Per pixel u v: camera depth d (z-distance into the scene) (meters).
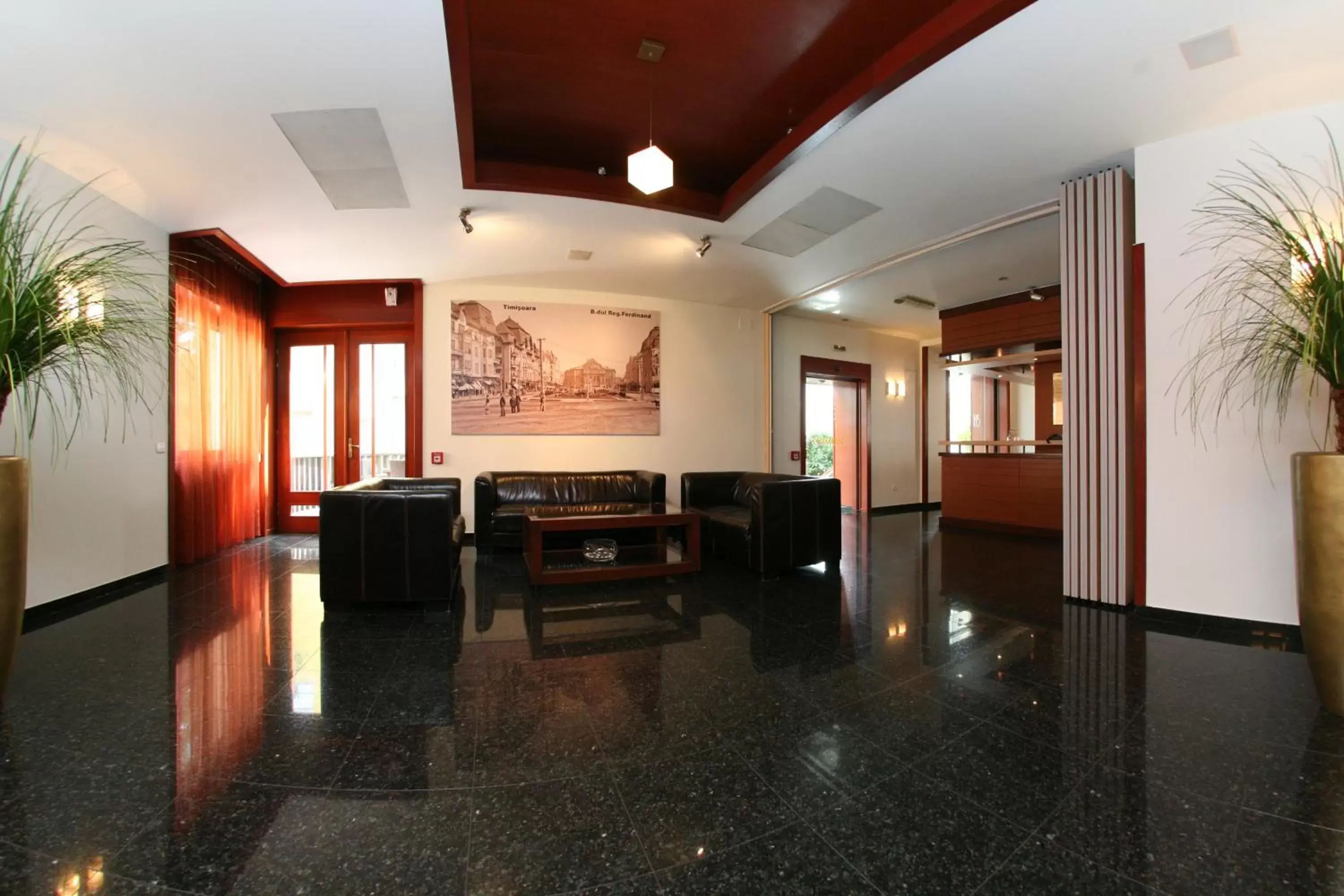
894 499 7.95
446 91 2.48
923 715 1.94
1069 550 3.41
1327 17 2.06
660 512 4.49
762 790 1.52
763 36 2.53
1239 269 2.78
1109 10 2.05
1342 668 1.91
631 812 1.42
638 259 4.79
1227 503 2.88
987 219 3.94
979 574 4.11
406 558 3.15
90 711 1.98
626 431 6.01
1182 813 1.42
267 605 3.29
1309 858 1.26
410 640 2.72
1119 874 1.21
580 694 2.12
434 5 2.00
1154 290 3.03
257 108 2.58
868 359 7.75
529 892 1.16
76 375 3.00
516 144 3.42
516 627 2.92
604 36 2.52
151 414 3.89
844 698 2.09
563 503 5.32
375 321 5.58
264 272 5.08
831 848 1.29
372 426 5.71
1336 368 1.95
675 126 3.24
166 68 2.30
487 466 5.64
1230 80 2.45
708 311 6.39
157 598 3.44
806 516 4.12
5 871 1.21
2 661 1.93
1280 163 2.69
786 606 3.30
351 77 2.38
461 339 5.56
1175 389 2.99
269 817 1.40
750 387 6.59
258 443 5.39
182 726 1.87
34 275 2.08
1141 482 3.11
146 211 3.69
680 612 3.19
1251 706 2.02
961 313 6.46
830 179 3.35
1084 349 3.34
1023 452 6.76
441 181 3.31
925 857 1.26
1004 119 2.75
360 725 1.88
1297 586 2.06
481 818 1.40
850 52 2.64
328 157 3.03
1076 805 1.45
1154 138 2.95
